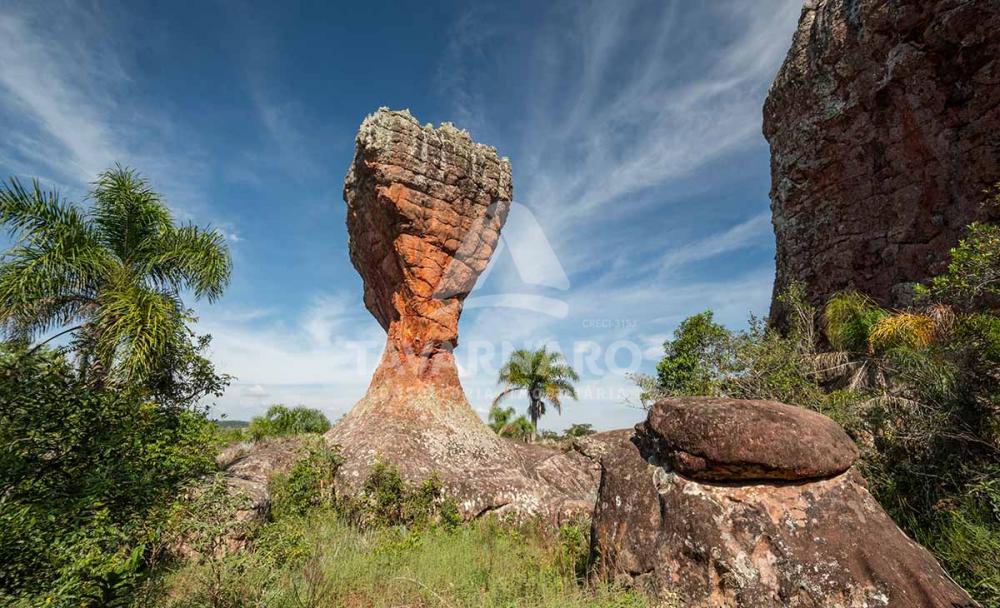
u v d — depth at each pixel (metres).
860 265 13.27
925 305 9.83
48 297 9.16
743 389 9.91
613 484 5.75
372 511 9.69
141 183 10.45
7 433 3.99
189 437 7.28
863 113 13.27
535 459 14.36
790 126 16.03
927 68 11.44
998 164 10.20
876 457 6.48
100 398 4.73
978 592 4.19
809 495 4.53
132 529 4.32
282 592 4.50
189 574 5.04
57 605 3.25
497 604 4.79
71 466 4.32
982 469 5.16
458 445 13.17
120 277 9.45
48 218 9.18
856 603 3.88
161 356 8.73
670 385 12.42
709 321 12.23
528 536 8.85
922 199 11.80
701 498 4.75
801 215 15.38
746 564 4.30
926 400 6.30
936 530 5.18
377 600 5.12
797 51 15.87
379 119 13.98
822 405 7.98
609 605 4.32
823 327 12.66
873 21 12.66
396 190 13.60
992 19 10.23
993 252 5.99
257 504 7.87
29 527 3.49
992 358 5.73
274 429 26.34
